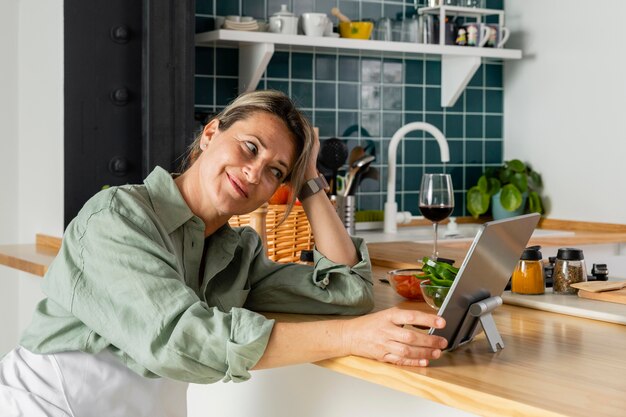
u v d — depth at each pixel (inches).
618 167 155.5
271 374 74.8
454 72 169.5
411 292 71.4
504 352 53.7
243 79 151.5
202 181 62.4
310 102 160.6
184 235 62.4
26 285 126.7
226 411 79.1
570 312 65.9
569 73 165.0
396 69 169.2
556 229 166.9
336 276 67.1
